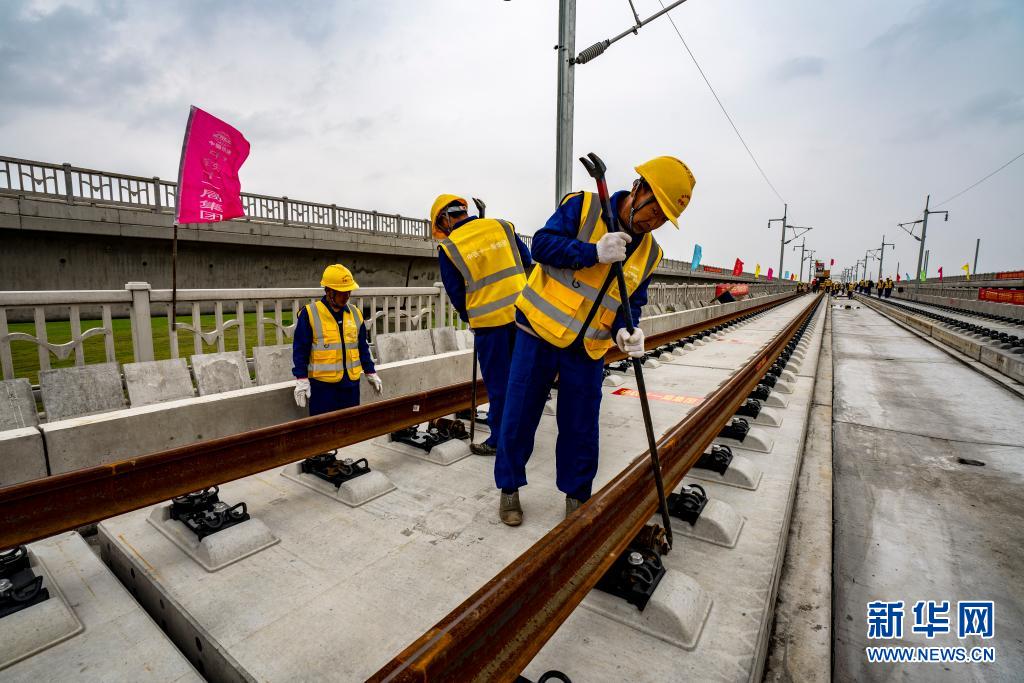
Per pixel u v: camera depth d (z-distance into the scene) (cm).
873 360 1065
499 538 242
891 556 290
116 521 254
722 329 1332
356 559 223
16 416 320
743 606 200
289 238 1700
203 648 177
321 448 297
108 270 1377
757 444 386
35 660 163
